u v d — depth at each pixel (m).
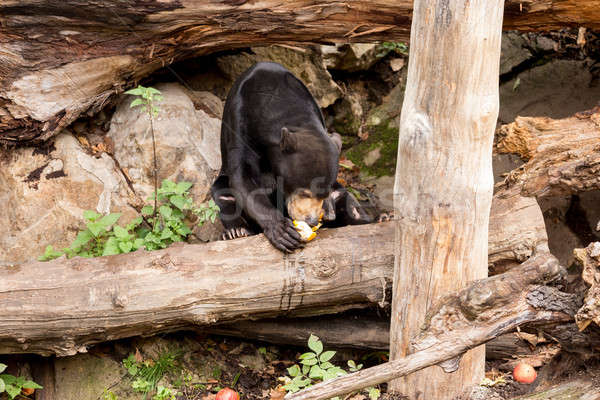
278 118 6.14
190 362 5.98
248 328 5.92
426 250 4.73
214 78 8.30
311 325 5.98
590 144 5.62
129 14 6.13
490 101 4.45
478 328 4.42
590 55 8.25
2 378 5.49
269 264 5.27
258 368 6.11
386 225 5.45
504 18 6.01
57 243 6.41
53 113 6.44
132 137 6.97
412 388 5.03
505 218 5.30
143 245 5.93
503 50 8.53
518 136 6.11
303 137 5.71
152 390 5.74
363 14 6.09
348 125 9.07
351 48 8.88
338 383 4.17
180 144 6.98
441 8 4.32
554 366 4.89
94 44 6.37
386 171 8.70
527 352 5.73
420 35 4.48
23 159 6.54
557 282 4.56
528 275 4.45
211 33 6.51
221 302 5.22
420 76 4.53
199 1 6.12
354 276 5.31
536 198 5.42
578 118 5.95
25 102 6.28
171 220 6.28
